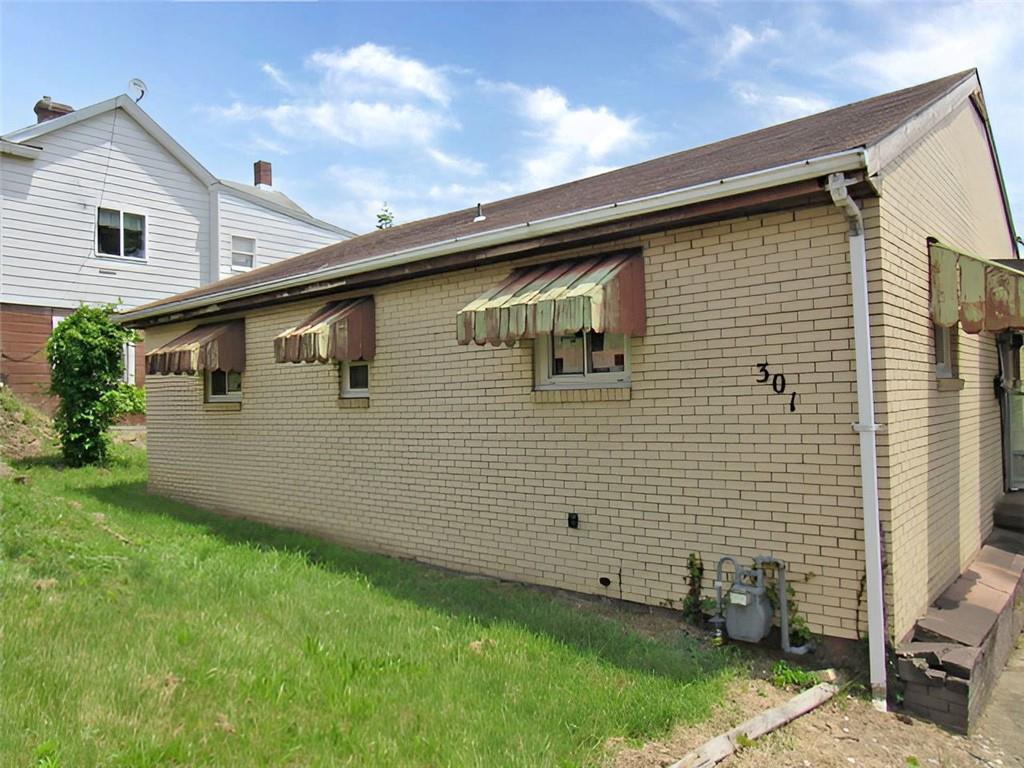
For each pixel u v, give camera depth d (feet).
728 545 17.29
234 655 13.80
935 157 19.98
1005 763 12.73
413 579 21.80
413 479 25.18
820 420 15.84
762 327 16.69
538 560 21.34
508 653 15.24
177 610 16.29
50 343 44.68
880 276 15.11
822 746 12.54
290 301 30.17
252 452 32.55
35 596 15.75
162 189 61.82
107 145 58.29
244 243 67.51
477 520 23.08
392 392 25.89
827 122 23.48
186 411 36.94
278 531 29.17
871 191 14.92
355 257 29.53
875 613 14.76
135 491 38.50
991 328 17.49
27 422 49.83
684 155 30.14
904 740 13.24
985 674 15.56
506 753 10.77
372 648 15.12
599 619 17.80
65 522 23.11
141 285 60.18
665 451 18.45
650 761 11.07
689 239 17.94
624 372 19.81
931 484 18.33
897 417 15.75
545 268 20.49
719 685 14.23
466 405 23.40
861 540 15.28
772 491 16.56
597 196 22.99
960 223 22.91
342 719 11.80
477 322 18.97
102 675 12.18
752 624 16.01
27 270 53.67
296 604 17.84
